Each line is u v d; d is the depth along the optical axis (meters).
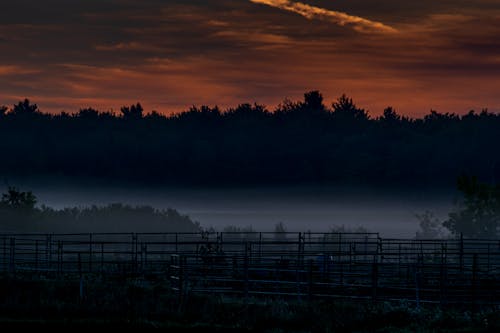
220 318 56.41
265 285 68.62
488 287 65.56
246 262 61.19
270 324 55.00
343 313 56.56
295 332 53.09
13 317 56.22
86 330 51.91
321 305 58.53
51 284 65.38
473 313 57.31
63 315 56.88
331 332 53.16
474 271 59.97
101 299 60.78
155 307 58.91
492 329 52.06
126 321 54.28
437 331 51.84
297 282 61.72
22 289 64.25
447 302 59.53
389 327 53.50
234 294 65.81
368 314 56.00
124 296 61.94
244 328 53.16
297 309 57.75
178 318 56.41
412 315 55.91
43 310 57.94
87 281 67.69
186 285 61.19
